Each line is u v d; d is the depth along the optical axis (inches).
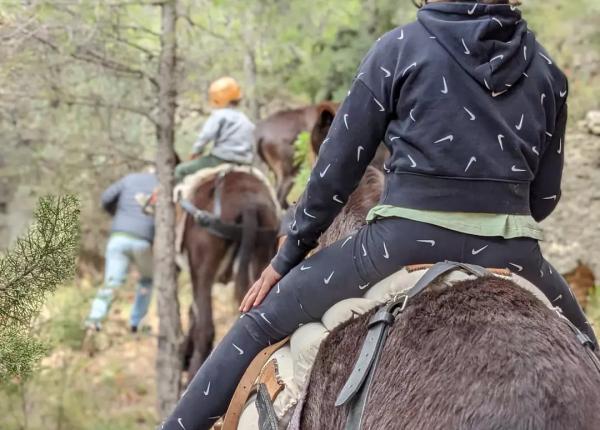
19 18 219.6
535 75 101.8
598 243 270.1
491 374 83.4
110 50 240.2
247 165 299.3
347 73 328.8
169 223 252.1
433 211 97.4
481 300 90.8
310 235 105.1
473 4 98.9
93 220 360.5
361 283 100.7
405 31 100.7
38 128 262.8
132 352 337.1
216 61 290.5
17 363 88.7
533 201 113.8
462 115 96.7
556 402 81.5
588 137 288.4
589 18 355.9
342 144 100.6
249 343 107.2
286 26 326.0
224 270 291.1
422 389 85.3
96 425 264.7
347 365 95.1
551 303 106.9
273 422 101.0
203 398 108.6
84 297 282.7
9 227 258.1
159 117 249.3
